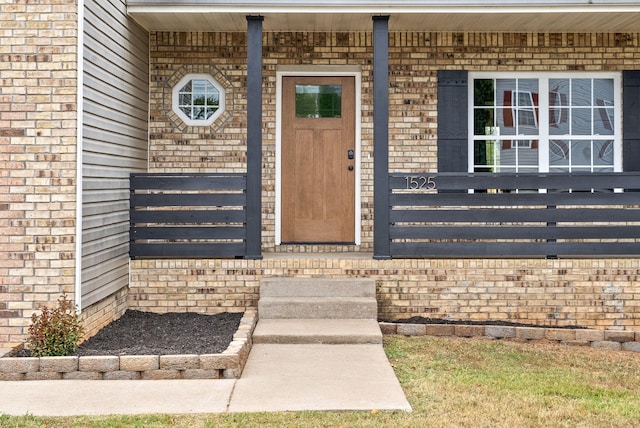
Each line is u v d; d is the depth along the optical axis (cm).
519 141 934
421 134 919
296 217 940
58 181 641
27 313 639
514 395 534
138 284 800
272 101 926
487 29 902
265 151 927
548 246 800
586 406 512
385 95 802
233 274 799
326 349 662
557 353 693
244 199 802
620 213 798
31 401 511
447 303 796
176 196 801
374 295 772
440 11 795
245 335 647
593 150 934
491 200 802
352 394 525
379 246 802
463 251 801
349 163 940
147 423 464
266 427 457
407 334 752
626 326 791
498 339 746
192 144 916
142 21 851
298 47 919
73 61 640
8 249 640
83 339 650
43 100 641
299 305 745
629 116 918
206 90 921
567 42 920
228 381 561
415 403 511
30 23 641
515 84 934
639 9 789
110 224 736
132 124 831
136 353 604
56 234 639
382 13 800
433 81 920
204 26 883
